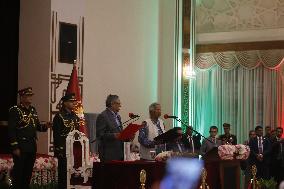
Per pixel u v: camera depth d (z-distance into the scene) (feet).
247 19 86.28
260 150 74.13
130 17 79.15
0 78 65.92
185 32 84.84
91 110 72.33
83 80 69.87
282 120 83.87
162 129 49.57
